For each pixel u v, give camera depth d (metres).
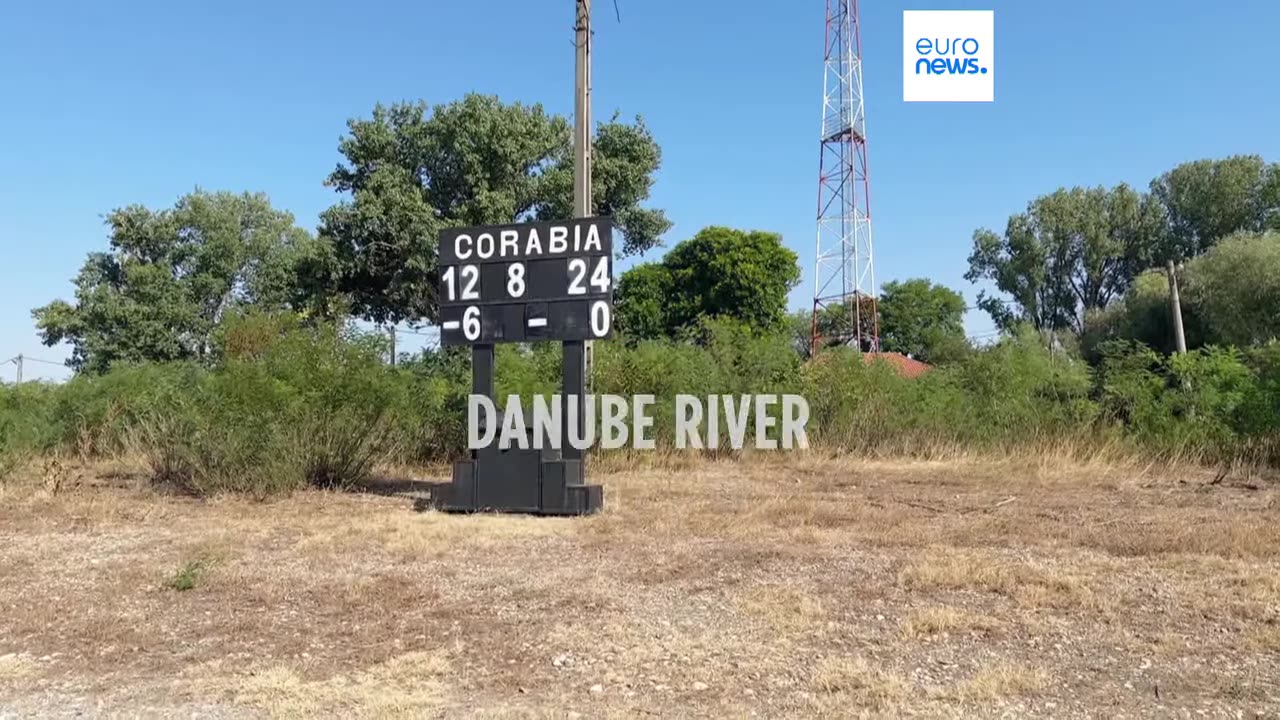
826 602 5.90
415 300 21.88
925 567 6.74
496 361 15.30
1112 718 3.94
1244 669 4.54
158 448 12.71
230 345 15.59
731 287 41.91
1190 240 54.47
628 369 15.81
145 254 32.78
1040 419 16.30
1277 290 33.47
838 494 11.55
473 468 10.00
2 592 6.48
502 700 4.28
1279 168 50.97
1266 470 13.38
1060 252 58.75
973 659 4.75
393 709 4.16
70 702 4.35
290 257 31.58
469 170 21.69
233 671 4.75
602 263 9.77
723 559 7.30
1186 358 16.20
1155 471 13.69
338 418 12.18
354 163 22.69
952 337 27.28
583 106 13.84
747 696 4.27
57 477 11.77
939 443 16.23
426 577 6.79
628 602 5.98
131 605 6.09
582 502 9.69
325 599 6.16
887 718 3.96
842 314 38.34
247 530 8.91
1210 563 6.90
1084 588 6.13
